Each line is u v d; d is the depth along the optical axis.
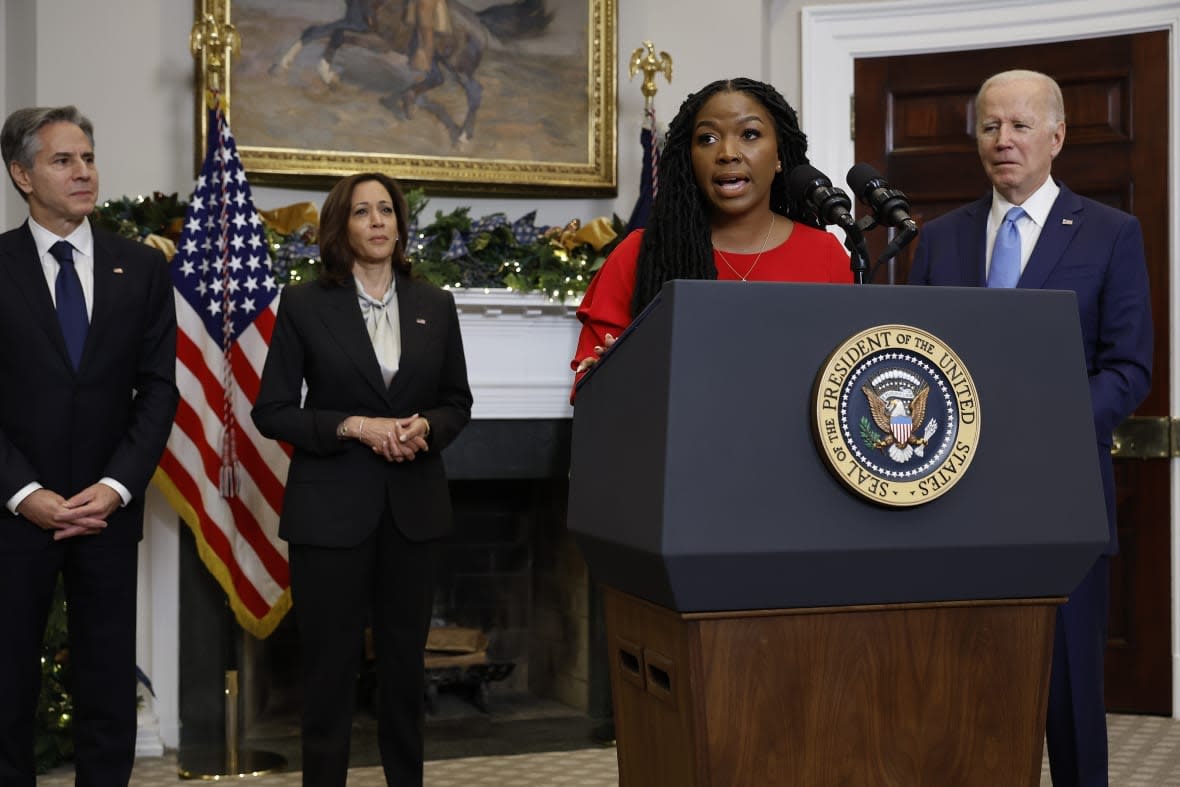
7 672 2.67
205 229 3.65
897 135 4.56
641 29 4.55
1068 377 1.35
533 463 3.97
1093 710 2.27
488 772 3.60
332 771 2.91
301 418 2.90
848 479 1.24
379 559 2.98
